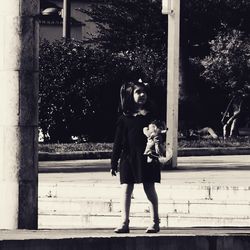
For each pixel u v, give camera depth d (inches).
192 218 715.4
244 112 1715.1
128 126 563.2
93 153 1225.4
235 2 1777.8
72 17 2620.6
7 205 571.8
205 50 1841.8
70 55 1430.9
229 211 722.2
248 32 1796.3
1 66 569.6
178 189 735.7
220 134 1758.1
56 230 570.6
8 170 570.6
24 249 502.0
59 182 772.0
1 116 570.9
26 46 566.9
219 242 558.9
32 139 571.5
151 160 560.7
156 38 1812.3
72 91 1425.9
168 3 997.2
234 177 867.4
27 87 568.1
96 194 752.3
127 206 562.3
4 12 567.2
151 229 565.0
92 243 518.3
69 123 1435.8
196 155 1274.6
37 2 569.6
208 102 1759.4
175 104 990.4
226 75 1654.8
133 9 1806.1
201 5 1777.8
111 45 1824.6
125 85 565.9
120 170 565.3
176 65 997.8
